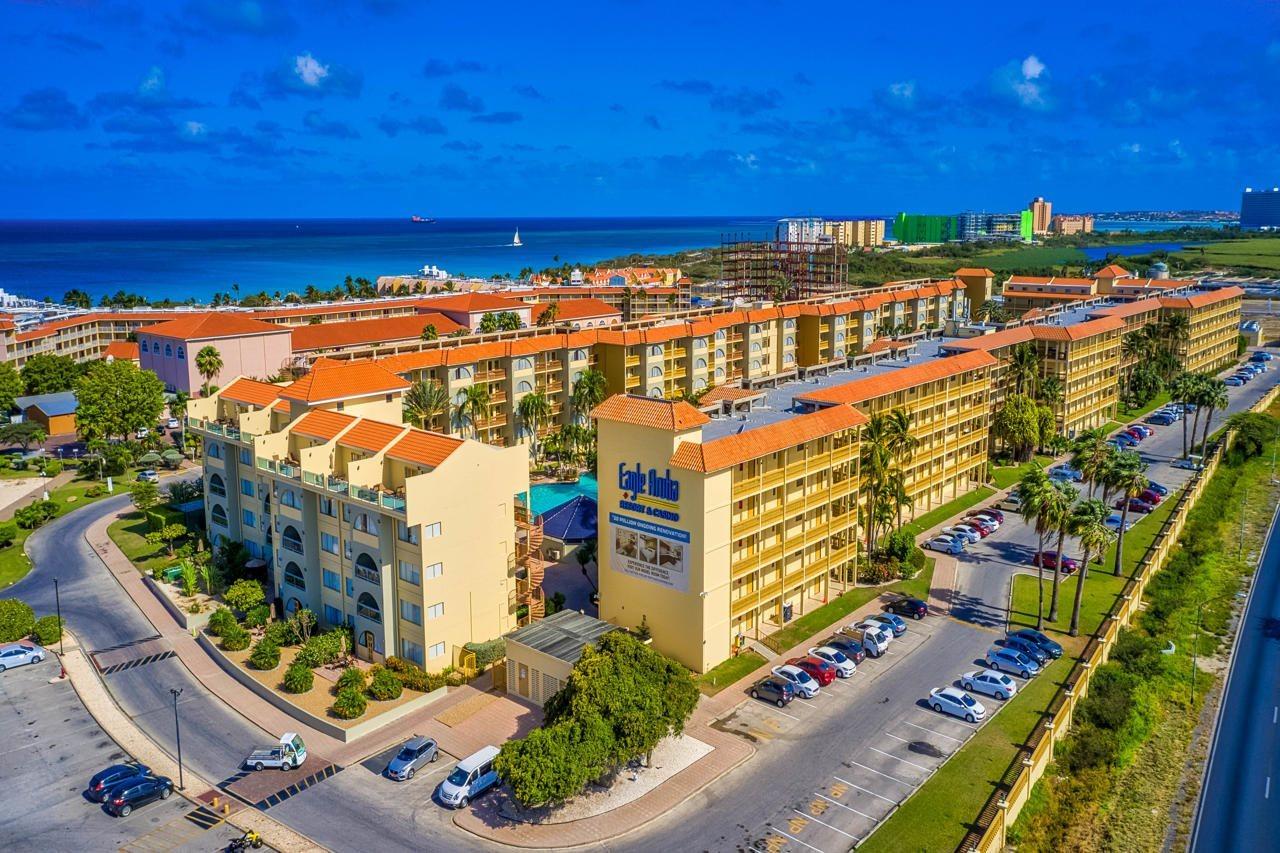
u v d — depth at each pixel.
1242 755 68.44
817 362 182.88
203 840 56.75
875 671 77.62
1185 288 198.38
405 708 70.62
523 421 138.50
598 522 82.38
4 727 69.69
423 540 72.69
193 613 85.81
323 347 168.25
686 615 77.00
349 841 56.53
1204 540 108.69
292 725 69.81
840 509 92.12
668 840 56.66
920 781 62.50
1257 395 181.00
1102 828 60.06
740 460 75.50
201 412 98.62
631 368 147.50
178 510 112.75
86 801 60.62
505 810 59.41
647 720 59.97
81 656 80.62
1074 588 93.88
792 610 87.44
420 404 121.38
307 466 80.19
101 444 133.88
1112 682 75.69
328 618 82.44
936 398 113.69
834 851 55.62
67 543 107.56
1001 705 72.31
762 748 66.50
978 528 109.19
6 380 159.00
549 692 70.94
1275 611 92.50
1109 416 162.62
